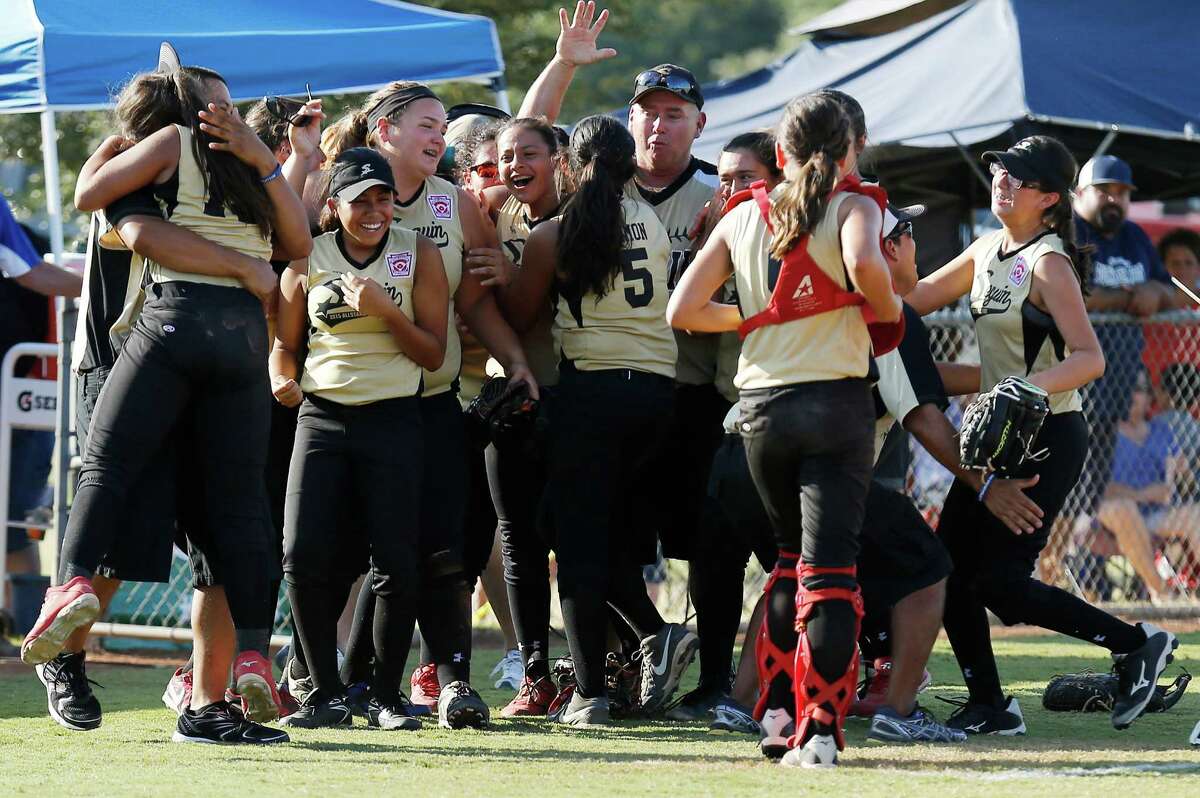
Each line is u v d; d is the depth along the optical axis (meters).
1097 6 34.94
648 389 17.55
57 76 26.58
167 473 15.72
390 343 16.80
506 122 19.61
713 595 18.30
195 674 16.17
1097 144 34.75
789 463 14.15
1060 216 17.45
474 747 15.68
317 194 18.44
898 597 16.59
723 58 111.56
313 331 17.05
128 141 15.55
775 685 14.96
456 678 17.45
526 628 18.92
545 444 17.91
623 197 17.94
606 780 13.38
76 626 14.55
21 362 27.84
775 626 14.88
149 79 15.56
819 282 13.83
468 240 18.39
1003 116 32.50
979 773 13.95
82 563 14.72
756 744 15.96
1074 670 23.62
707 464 19.03
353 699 18.58
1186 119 33.12
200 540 15.80
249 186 15.30
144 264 15.70
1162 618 30.55
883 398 17.08
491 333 18.30
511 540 18.92
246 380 15.27
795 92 38.62
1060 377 16.81
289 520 16.80
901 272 16.72
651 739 16.42
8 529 27.20
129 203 15.12
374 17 29.81
